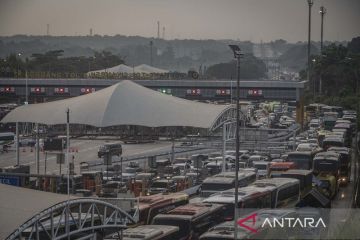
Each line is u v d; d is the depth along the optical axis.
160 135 130.38
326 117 184.00
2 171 104.88
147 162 132.62
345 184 108.00
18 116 123.38
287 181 82.25
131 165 125.75
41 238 47.44
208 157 134.88
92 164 124.00
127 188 97.00
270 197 75.19
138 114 123.94
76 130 151.12
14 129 187.25
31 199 47.34
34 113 123.38
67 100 130.75
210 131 124.31
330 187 92.56
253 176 96.06
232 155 134.25
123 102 125.06
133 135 131.88
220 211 67.00
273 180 82.88
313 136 164.12
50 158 146.88
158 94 134.00
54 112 122.62
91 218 49.22
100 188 94.25
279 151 141.00
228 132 125.00
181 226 61.19
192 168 123.25
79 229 47.75
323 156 100.38
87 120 120.75
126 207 56.38
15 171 105.19
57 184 87.94
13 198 47.50
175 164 125.94
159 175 113.50
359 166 101.31
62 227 48.38
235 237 46.88
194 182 111.06
